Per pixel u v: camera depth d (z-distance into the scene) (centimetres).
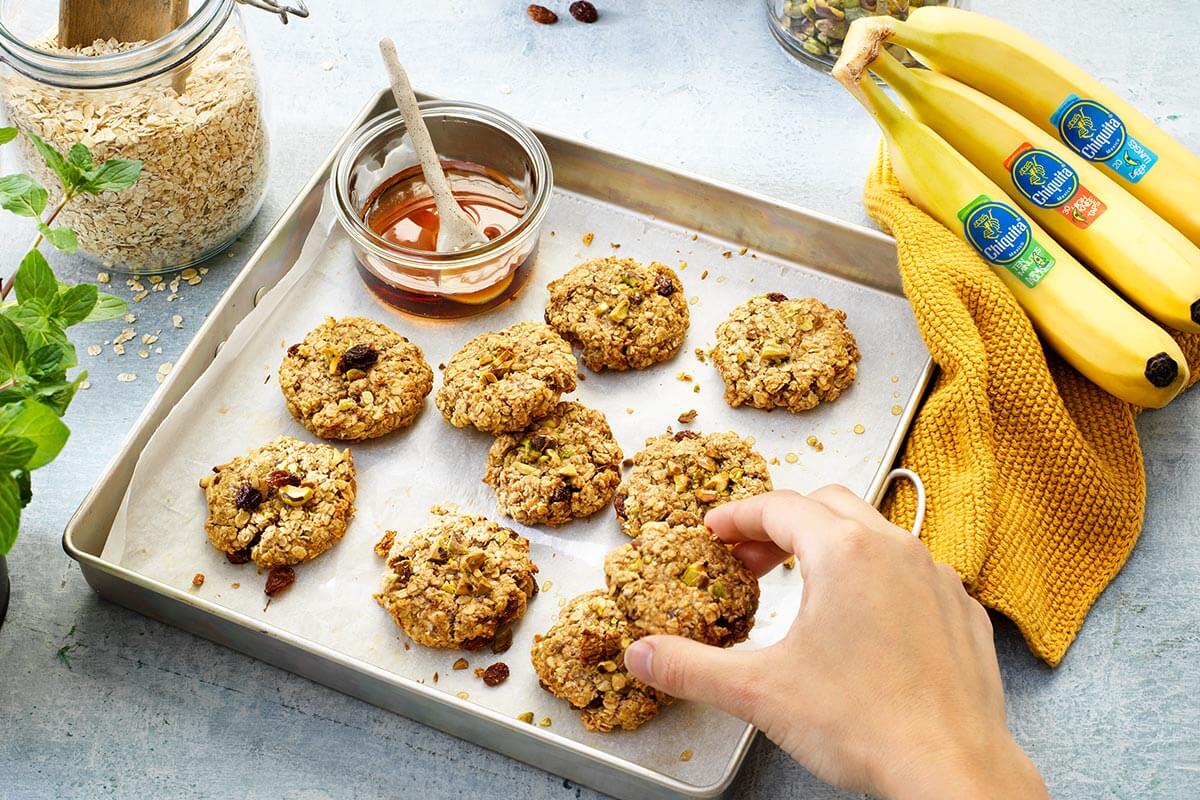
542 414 76
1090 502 75
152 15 77
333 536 74
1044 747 72
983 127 79
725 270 82
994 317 77
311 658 70
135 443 74
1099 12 92
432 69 90
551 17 92
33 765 70
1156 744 72
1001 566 73
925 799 60
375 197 82
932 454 76
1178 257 76
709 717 69
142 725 71
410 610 71
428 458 77
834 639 62
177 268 83
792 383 77
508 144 82
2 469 58
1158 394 74
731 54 91
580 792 70
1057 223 79
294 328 80
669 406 78
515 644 72
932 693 61
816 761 62
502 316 81
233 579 73
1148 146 79
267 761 71
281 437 76
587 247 83
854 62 77
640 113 89
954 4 87
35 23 78
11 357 61
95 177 67
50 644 73
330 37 91
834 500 66
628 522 74
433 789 71
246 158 80
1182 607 75
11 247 83
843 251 81
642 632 67
